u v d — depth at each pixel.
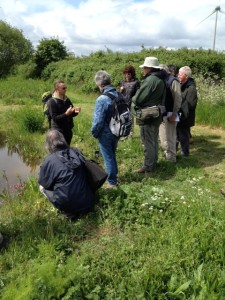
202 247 3.85
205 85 14.34
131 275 3.57
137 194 5.20
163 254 3.82
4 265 3.85
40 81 30.12
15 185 6.62
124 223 4.71
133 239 4.32
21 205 5.48
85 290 3.36
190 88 6.90
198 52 23.62
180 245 3.95
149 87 5.85
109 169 5.73
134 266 3.77
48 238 4.30
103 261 3.85
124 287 3.38
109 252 4.04
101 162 7.40
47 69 32.75
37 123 11.14
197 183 5.98
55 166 4.75
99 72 5.41
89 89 22.36
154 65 5.88
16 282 3.31
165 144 7.00
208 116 10.59
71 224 4.66
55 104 6.25
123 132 5.41
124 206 4.93
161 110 6.05
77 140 9.23
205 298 3.14
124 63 23.11
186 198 5.29
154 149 6.35
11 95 18.84
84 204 4.83
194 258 3.73
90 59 28.09
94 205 5.04
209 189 5.73
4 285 3.46
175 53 23.23
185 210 4.70
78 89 24.22
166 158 7.04
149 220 4.66
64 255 4.02
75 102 16.94
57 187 4.74
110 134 5.48
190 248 3.84
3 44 39.16
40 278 3.21
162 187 5.83
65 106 6.39
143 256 3.89
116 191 5.23
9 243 4.35
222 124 10.16
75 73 26.12
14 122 12.27
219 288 3.32
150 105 6.03
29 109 12.30
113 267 3.73
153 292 3.27
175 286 3.33
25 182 6.48
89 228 4.65
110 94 5.36
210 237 4.04
